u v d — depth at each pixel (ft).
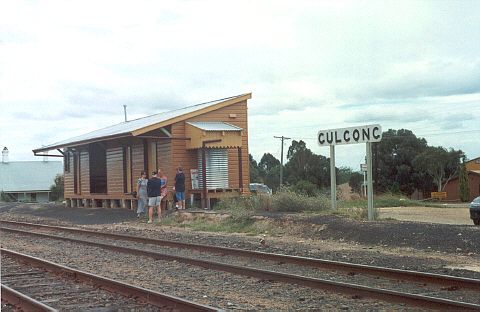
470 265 37.14
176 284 33.24
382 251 44.73
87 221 83.66
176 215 76.33
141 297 28.55
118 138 88.58
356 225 53.16
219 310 23.79
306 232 56.34
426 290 29.73
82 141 97.76
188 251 47.96
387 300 27.12
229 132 85.05
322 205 71.31
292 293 29.96
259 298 28.99
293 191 77.05
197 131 84.38
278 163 286.25
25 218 96.48
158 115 106.93
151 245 52.90
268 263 40.37
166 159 87.10
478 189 195.21
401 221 56.24
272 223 61.46
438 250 43.73
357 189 200.95
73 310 26.45
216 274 36.19
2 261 42.88
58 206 118.52
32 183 248.93
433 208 102.37
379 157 217.36
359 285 29.37
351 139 60.49
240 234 60.18
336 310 25.93
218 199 86.07
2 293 29.37
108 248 49.57
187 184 86.22
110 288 31.09
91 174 108.47
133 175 95.04
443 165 206.59
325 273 35.78
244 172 90.58
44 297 29.55
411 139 217.36
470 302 26.66
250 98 92.53
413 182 215.92
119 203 99.81
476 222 57.77
